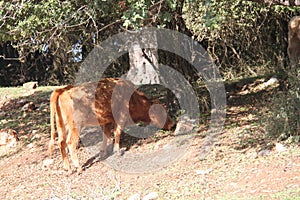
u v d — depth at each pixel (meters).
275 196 11.02
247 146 13.43
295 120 13.30
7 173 14.23
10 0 12.25
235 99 16.73
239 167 12.52
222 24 15.09
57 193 12.71
